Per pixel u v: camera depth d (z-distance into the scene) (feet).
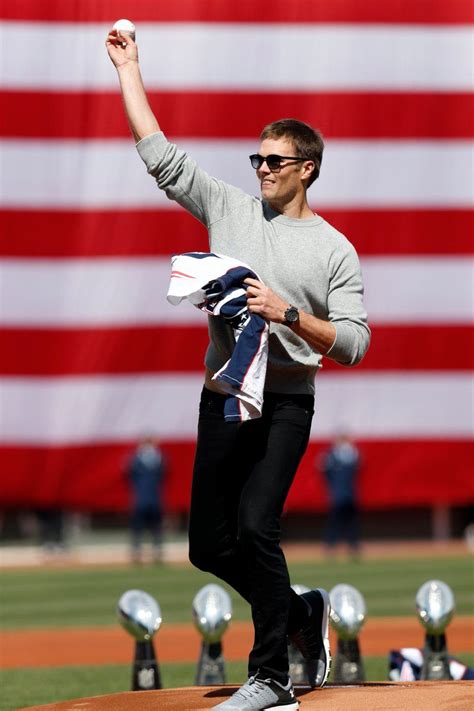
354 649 84.79
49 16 243.40
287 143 63.05
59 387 245.24
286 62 244.63
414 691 66.49
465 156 247.91
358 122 246.06
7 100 242.37
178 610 178.19
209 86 242.58
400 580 210.79
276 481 61.41
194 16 242.78
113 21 244.01
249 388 59.57
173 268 62.08
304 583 202.59
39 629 160.97
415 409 250.98
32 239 243.40
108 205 244.83
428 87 247.29
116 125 244.63
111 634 155.33
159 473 249.55
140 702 66.74
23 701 99.40
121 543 313.73
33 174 242.99
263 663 61.31
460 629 151.43
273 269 62.59
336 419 252.01
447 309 248.52
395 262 247.29
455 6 247.91
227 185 64.54
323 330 60.18
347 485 250.78
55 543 290.76
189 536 65.00
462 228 247.70
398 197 247.09
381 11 246.68
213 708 60.64
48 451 245.86
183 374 247.70
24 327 243.81
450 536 322.75
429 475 251.80
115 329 245.45
